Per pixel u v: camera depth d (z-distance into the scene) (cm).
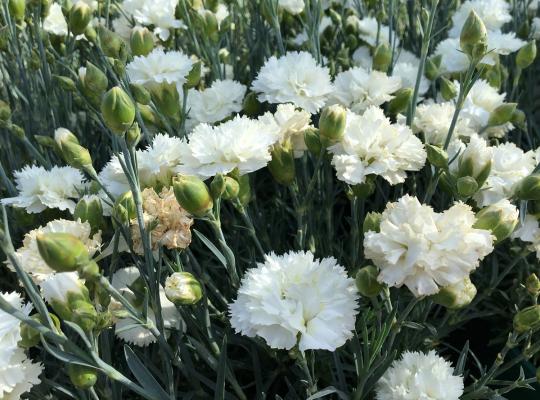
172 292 43
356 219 51
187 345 49
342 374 47
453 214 41
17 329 42
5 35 61
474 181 47
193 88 62
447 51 64
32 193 53
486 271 59
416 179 61
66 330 49
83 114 72
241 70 73
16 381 41
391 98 58
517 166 50
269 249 57
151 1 65
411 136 49
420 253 40
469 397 47
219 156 48
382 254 41
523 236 49
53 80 65
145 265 47
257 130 49
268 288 43
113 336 50
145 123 58
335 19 71
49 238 39
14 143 66
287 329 42
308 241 56
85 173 62
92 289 45
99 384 46
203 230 60
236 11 78
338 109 48
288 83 55
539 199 47
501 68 66
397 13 67
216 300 55
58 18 68
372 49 70
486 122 58
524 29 70
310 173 62
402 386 44
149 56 56
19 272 39
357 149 48
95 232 48
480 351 59
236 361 52
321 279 43
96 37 63
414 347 51
